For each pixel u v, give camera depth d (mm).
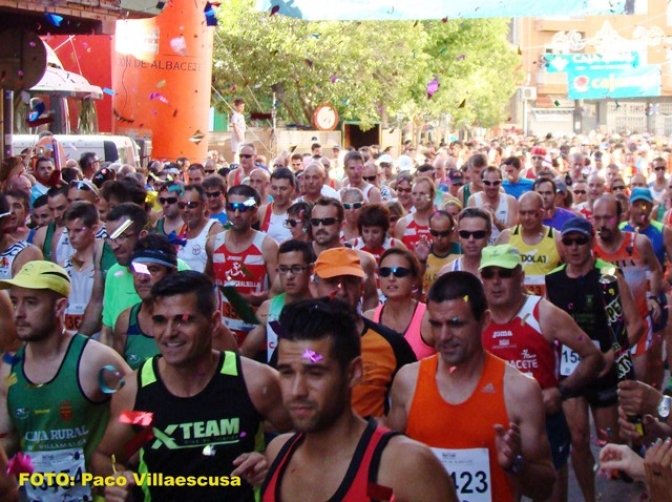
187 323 4344
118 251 7641
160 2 12594
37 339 5027
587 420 7098
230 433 4426
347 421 3355
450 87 40781
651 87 55031
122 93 22359
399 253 6707
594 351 6164
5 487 4141
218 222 10156
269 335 6863
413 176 15273
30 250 8500
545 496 4770
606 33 55844
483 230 8320
